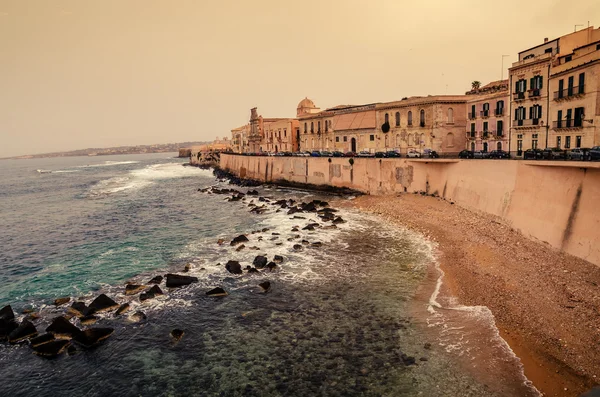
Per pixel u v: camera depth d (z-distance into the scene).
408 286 25.89
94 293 26.86
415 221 41.53
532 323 20.19
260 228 42.41
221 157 120.88
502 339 19.16
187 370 18.44
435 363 17.80
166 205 60.75
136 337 21.30
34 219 54.19
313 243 35.34
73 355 19.94
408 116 61.50
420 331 20.42
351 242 35.72
